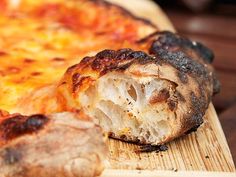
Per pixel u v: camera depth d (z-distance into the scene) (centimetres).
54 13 31
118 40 28
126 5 34
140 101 21
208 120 24
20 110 22
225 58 32
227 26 37
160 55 23
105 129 21
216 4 41
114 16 29
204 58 26
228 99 28
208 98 23
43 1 31
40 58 26
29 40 28
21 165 18
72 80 21
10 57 26
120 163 20
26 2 31
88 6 30
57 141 18
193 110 21
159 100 21
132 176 20
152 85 21
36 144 18
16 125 18
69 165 18
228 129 24
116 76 21
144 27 28
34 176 18
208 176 20
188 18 38
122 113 21
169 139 21
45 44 27
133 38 28
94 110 21
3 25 29
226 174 20
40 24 29
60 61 25
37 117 18
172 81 21
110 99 21
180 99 21
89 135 18
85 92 21
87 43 28
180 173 20
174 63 23
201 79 23
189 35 35
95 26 29
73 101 21
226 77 30
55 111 21
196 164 21
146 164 20
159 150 21
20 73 24
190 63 23
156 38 26
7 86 23
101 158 18
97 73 21
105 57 21
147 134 21
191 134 22
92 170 18
